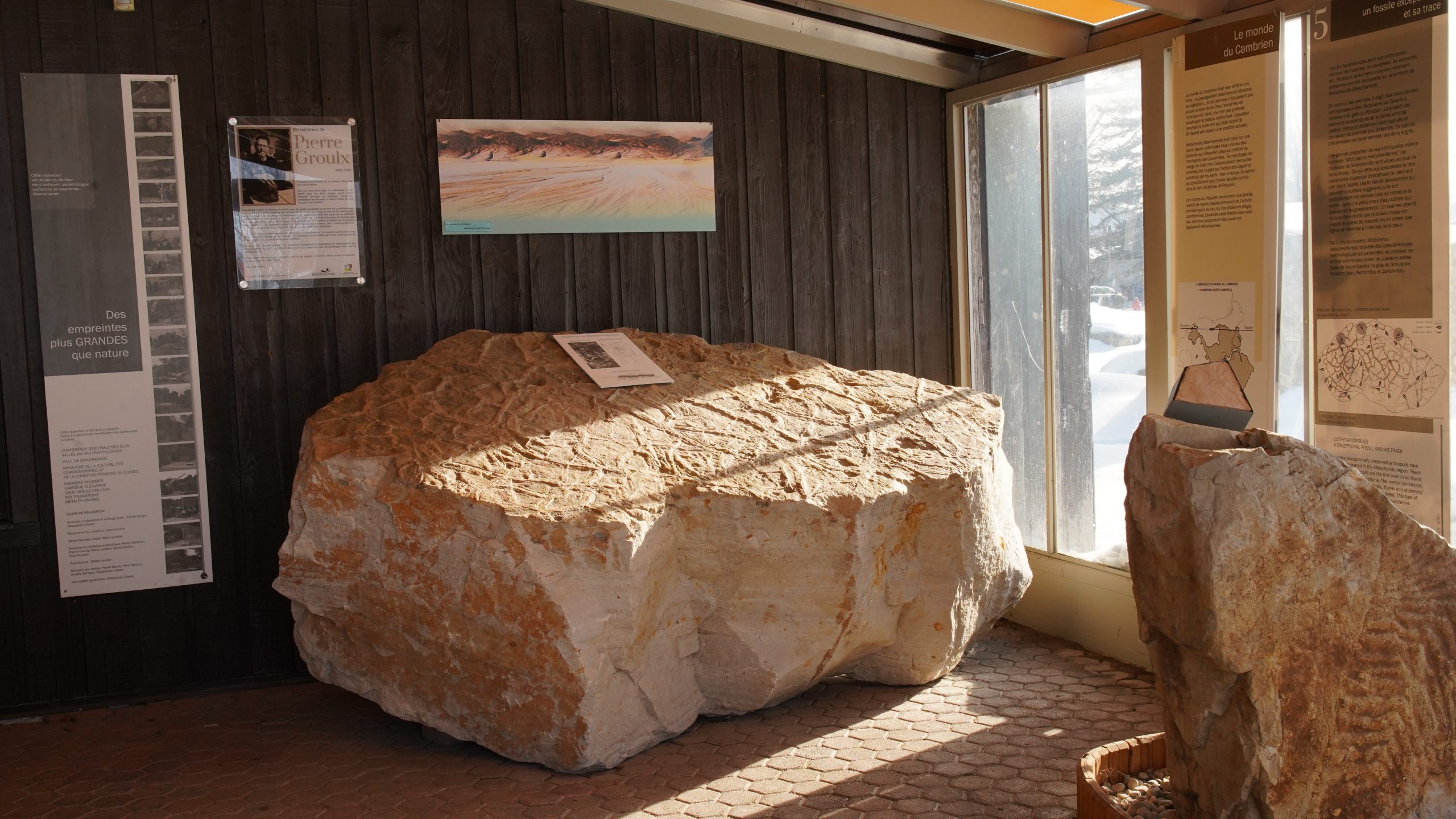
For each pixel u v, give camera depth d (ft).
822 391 15.28
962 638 14.23
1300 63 12.42
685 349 15.97
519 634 11.21
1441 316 10.96
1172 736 9.70
